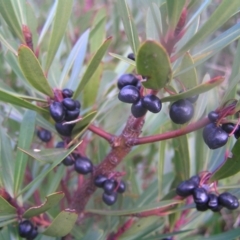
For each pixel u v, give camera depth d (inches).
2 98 5.5
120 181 6.8
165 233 7.2
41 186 8.5
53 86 7.0
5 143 6.5
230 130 5.4
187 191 6.1
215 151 7.1
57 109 5.8
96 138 9.0
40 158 5.7
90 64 5.6
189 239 7.2
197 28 5.7
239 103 5.2
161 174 7.1
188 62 5.4
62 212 5.3
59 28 5.7
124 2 5.1
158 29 5.0
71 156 6.5
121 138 6.2
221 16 4.7
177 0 4.7
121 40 12.5
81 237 7.1
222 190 6.9
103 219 8.3
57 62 7.4
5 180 6.3
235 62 5.7
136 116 5.3
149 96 5.1
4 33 7.3
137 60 4.4
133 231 7.5
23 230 6.1
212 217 9.2
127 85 5.3
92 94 7.9
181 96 5.1
